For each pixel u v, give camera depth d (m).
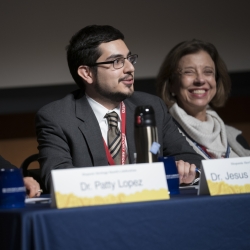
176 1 12.35
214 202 3.87
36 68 12.00
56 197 3.64
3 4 11.80
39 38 11.97
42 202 4.46
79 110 6.50
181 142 7.02
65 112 6.48
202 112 8.70
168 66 8.72
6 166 6.23
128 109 6.67
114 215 3.57
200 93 8.49
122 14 12.14
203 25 12.50
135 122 4.80
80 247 3.46
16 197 4.02
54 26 11.98
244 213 3.94
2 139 12.81
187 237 3.75
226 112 13.78
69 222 3.45
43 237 3.38
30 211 3.42
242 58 12.70
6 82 11.92
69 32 12.00
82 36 6.67
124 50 6.58
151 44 12.28
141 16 12.22
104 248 3.52
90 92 6.66
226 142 8.52
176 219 3.73
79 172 3.76
